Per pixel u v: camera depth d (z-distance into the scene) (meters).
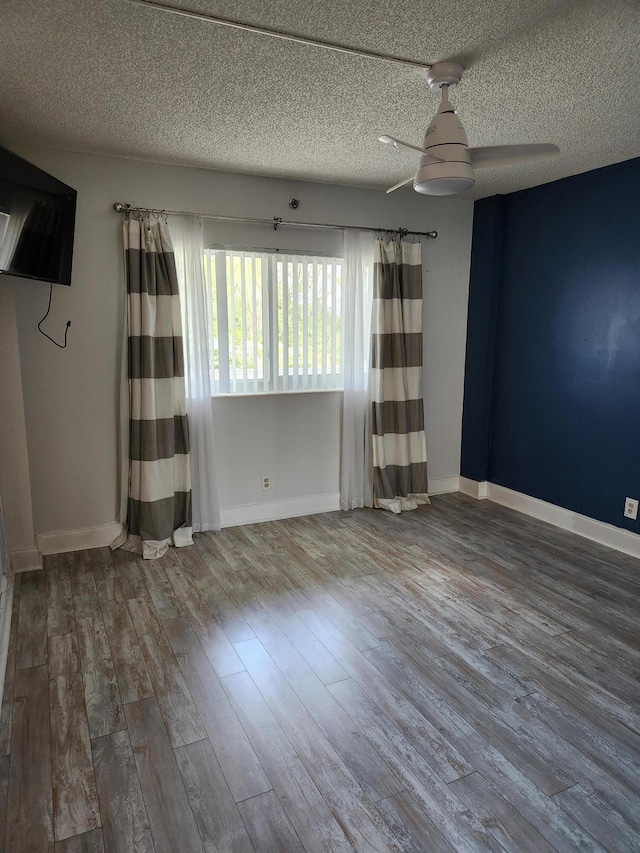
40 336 3.17
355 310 4.03
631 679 2.24
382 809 1.63
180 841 1.52
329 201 3.87
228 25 1.77
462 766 1.79
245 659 2.36
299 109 2.50
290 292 3.87
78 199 3.16
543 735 1.93
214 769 1.77
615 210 3.37
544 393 3.99
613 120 2.64
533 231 3.96
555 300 3.84
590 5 1.67
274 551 3.49
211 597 2.89
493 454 4.53
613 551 3.51
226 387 3.78
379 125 2.71
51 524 3.36
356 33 1.83
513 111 2.53
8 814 1.60
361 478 4.30
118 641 2.48
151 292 3.29
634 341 3.32
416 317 4.16
